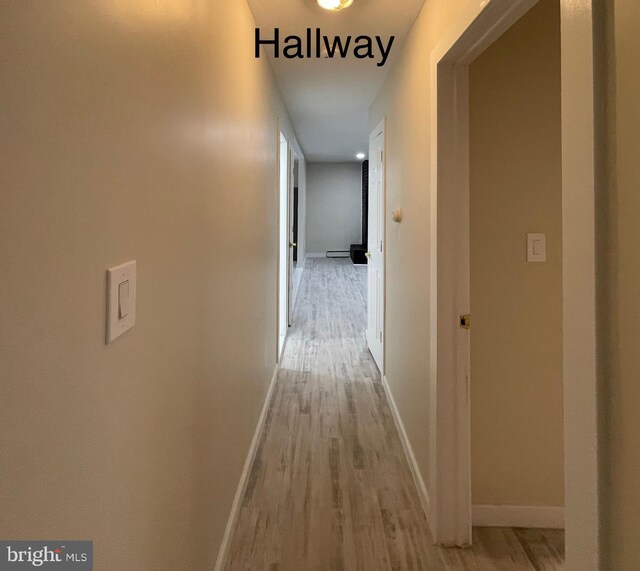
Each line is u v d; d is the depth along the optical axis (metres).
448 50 1.76
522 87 1.99
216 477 1.73
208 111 1.54
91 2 0.74
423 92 2.25
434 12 2.04
